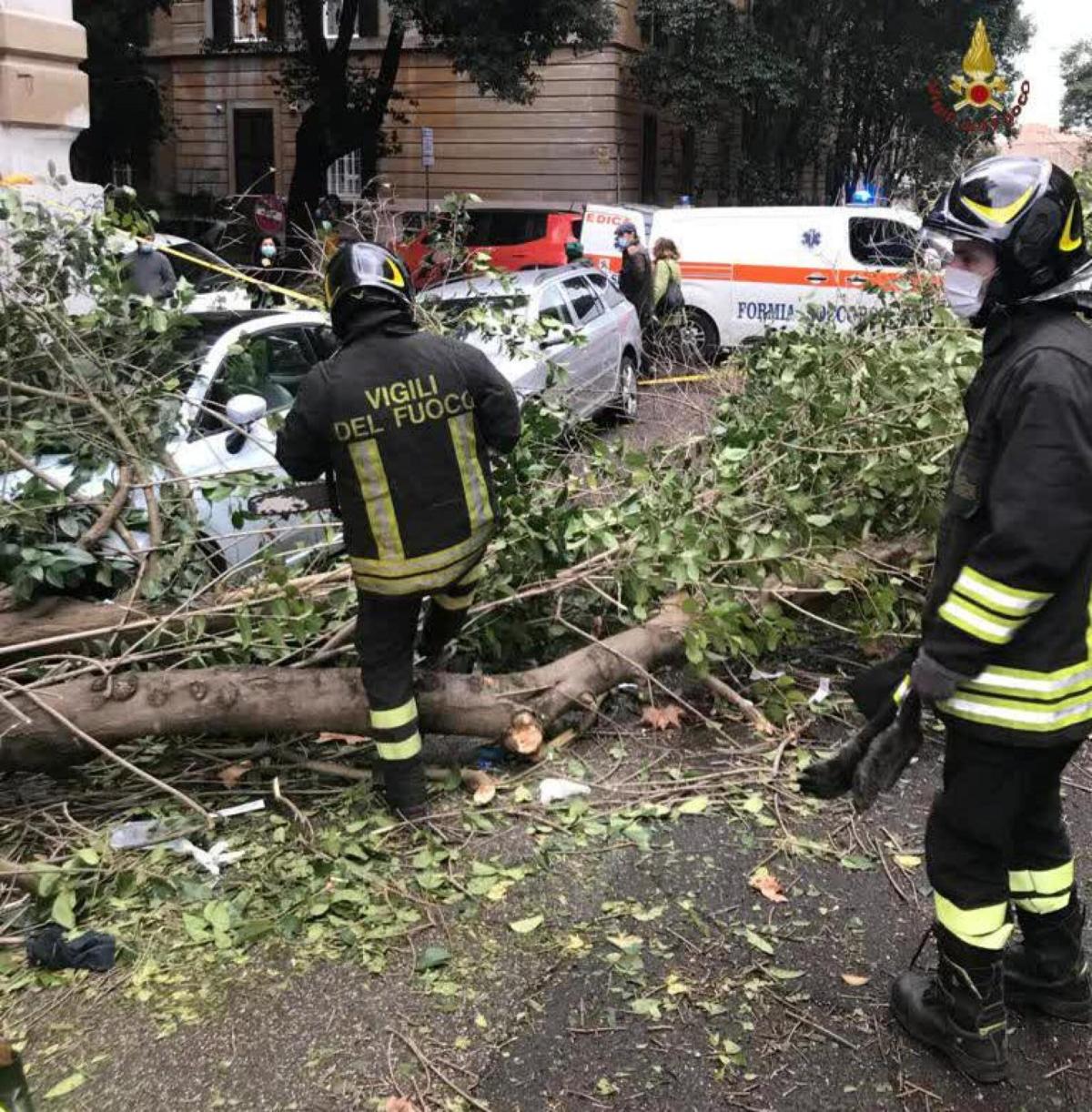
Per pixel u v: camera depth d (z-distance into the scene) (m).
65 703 3.58
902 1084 2.62
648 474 4.33
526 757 4.07
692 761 4.12
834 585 4.48
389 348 3.45
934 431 4.60
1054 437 2.18
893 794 3.88
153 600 4.12
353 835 3.61
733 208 14.35
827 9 25.59
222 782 3.91
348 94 20.72
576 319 9.34
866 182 32.25
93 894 3.28
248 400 4.67
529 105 22.28
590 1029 2.79
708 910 3.25
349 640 4.16
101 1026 2.82
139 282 5.98
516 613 4.57
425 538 3.45
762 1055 2.71
